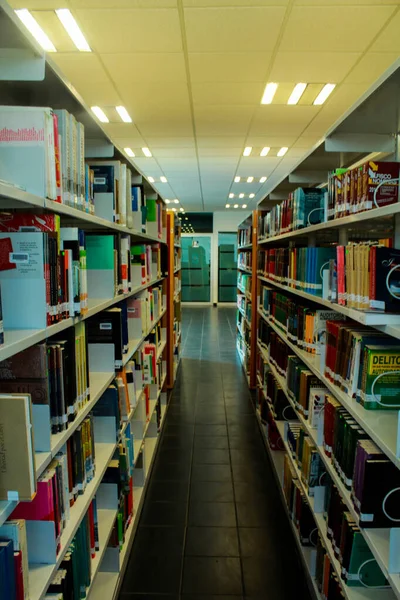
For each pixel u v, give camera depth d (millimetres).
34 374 1064
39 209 1182
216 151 5625
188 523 2416
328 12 2436
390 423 1249
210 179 7633
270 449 3141
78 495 1395
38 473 1002
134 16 2482
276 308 3193
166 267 4508
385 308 1228
